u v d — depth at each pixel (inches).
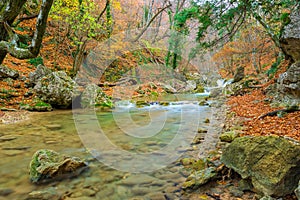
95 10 564.7
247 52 688.4
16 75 396.5
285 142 93.0
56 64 552.4
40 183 104.8
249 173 94.6
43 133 198.1
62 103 328.8
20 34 513.7
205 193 94.3
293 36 248.5
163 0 719.1
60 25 565.3
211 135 191.9
